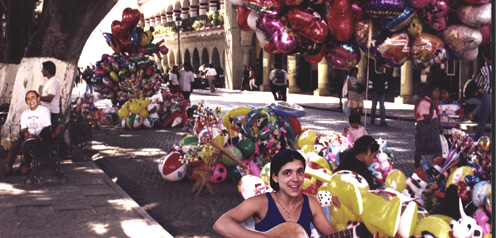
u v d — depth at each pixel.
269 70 37.94
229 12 40.59
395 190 5.42
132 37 17.20
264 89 38.09
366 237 4.68
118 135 15.95
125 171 10.62
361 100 17.39
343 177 4.77
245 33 39.38
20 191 8.47
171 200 8.38
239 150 9.22
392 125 17.19
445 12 5.85
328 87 31.89
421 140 9.47
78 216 7.11
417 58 6.17
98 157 12.20
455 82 23.80
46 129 9.05
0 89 14.02
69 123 10.95
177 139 15.06
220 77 43.09
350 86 17.38
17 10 13.93
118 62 17.41
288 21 6.12
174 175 9.45
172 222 7.23
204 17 46.81
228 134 9.29
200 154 8.90
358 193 4.58
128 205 7.64
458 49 6.11
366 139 5.47
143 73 17.50
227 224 3.46
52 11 11.29
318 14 6.04
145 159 11.91
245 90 39.91
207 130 8.77
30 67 11.62
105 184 9.00
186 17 52.41
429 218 4.61
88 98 17.59
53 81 10.22
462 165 5.50
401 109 21.78
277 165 3.52
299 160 3.51
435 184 5.21
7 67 14.05
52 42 11.54
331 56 6.41
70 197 8.09
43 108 9.42
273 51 6.57
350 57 6.34
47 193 8.34
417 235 4.57
